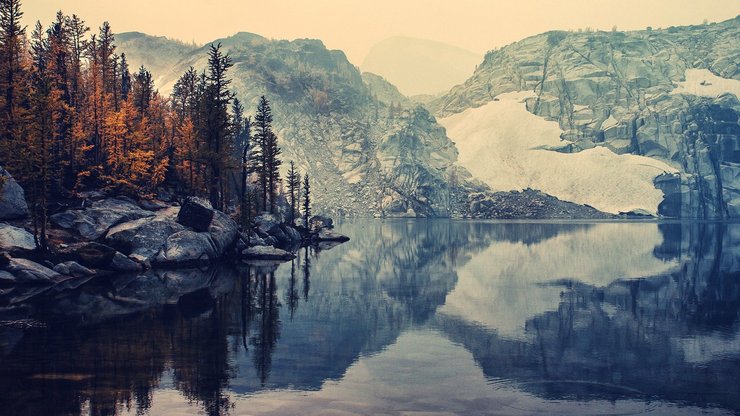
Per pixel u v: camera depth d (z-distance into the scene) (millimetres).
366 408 22531
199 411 21750
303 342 34438
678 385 26438
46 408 21594
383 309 47281
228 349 32094
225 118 95812
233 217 105625
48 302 46375
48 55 95812
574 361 30828
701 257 101062
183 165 105125
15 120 69062
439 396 24344
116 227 74312
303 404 22891
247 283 61500
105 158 93250
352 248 121875
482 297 54750
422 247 125375
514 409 22781
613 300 53250
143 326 37812
